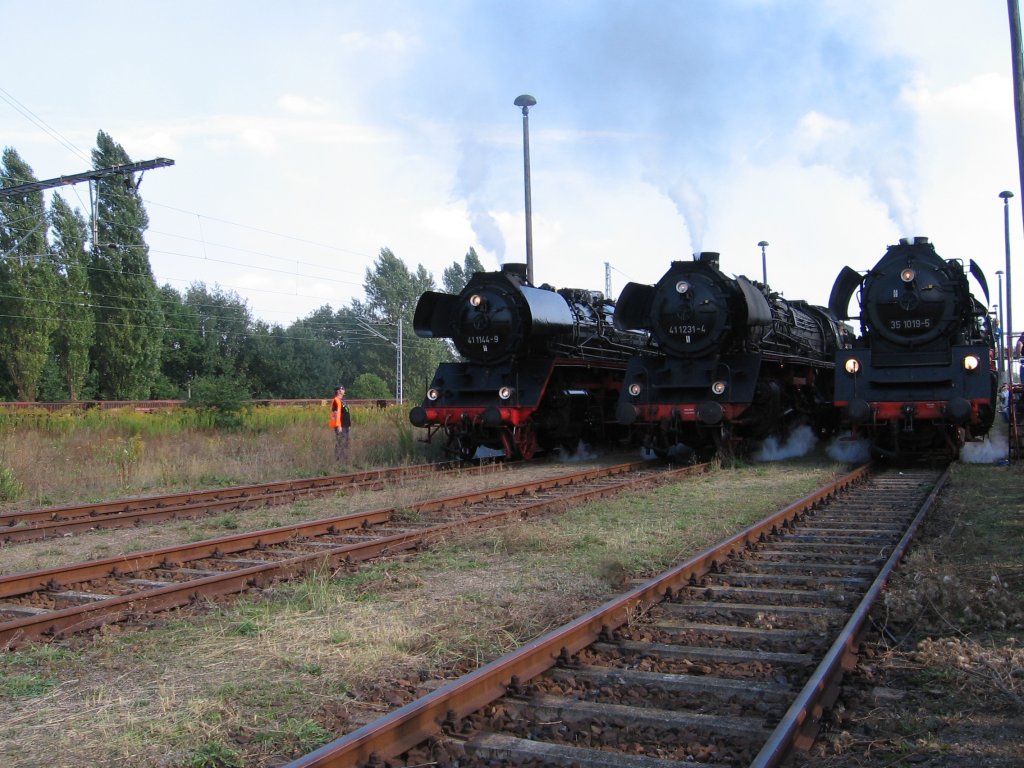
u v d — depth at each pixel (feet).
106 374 161.89
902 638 18.83
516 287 59.31
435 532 31.53
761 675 16.70
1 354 147.74
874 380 54.24
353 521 34.17
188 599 22.79
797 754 13.07
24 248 149.07
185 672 17.49
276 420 87.76
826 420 77.87
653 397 59.36
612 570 24.61
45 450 59.82
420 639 19.02
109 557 28.86
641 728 14.26
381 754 12.91
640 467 58.03
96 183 79.05
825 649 17.92
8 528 34.22
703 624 20.21
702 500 40.42
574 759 13.10
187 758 13.44
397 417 80.69
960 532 30.81
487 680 15.35
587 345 66.03
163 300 212.23
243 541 29.68
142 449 58.13
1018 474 48.03
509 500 41.19
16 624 19.45
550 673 16.78
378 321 246.88
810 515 35.45
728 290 57.11
